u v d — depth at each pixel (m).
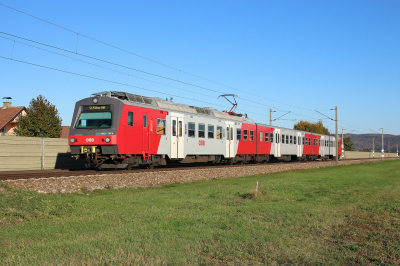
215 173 21.72
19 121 34.53
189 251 6.49
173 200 12.49
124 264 5.74
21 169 20.31
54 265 5.63
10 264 5.64
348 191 16.34
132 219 9.17
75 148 17.62
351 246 7.02
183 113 22.59
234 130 28.66
